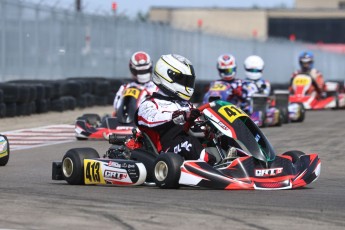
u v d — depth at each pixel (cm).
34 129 5531
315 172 2720
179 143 2767
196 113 2686
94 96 7744
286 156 2734
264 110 5825
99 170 2766
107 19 9244
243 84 5503
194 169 2575
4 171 3356
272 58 13975
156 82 2836
